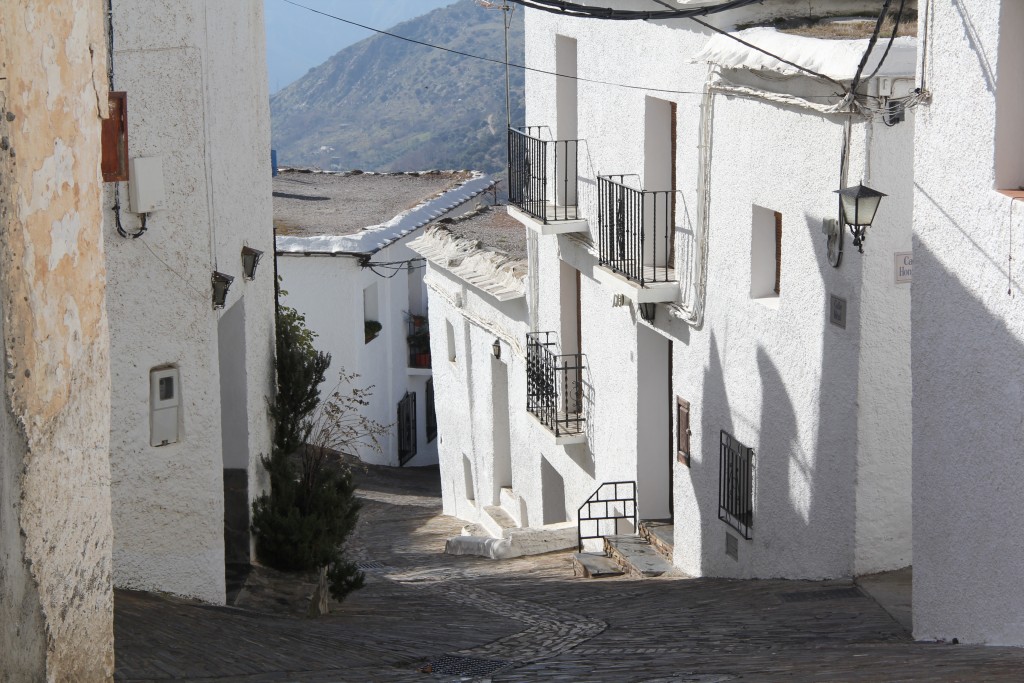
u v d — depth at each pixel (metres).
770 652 9.30
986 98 8.73
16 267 5.13
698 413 15.73
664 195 16.59
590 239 18.78
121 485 10.88
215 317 11.20
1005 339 8.52
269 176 13.25
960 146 9.11
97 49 5.89
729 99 14.19
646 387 17.59
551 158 19.83
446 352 27.11
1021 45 8.53
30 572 5.29
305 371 13.48
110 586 6.15
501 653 10.30
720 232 14.69
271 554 12.49
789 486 13.36
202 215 10.94
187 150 10.83
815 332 12.56
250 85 12.53
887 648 9.10
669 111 16.47
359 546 22.16
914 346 9.95
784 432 13.38
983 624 9.01
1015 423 8.45
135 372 10.83
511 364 22.81
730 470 14.72
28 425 5.23
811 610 11.45
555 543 19.58
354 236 30.31
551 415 20.23
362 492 28.28
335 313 30.31
